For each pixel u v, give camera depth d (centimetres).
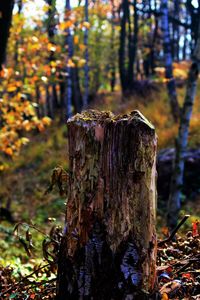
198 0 1404
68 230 264
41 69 962
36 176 1678
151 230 256
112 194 251
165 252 371
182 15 3159
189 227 803
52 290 335
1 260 533
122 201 250
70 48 1697
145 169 250
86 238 255
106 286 252
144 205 251
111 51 2969
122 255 251
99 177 253
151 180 254
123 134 248
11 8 716
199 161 1216
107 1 2106
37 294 334
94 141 253
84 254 256
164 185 1220
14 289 359
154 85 2175
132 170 248
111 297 251
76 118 263
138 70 3216
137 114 257
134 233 251
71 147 264
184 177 1205
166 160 1238
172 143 1373
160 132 1457
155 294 261
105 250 253
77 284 257
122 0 2494
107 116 268
